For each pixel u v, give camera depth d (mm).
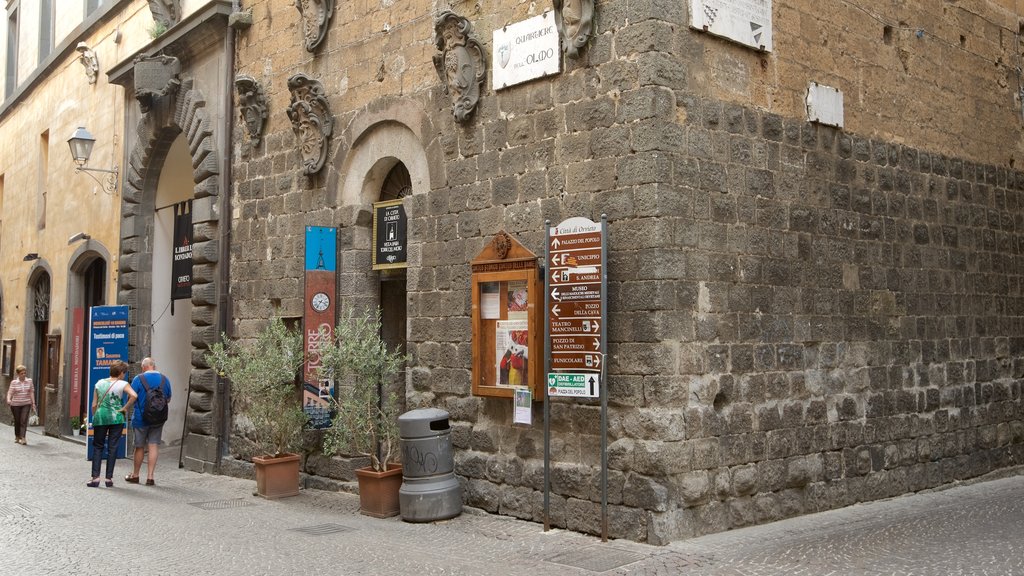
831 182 10672
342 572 7875
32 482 14062
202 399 15281
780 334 9859
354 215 12672
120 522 10484
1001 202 13414
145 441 14016
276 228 14055
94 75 21922
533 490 9852
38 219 25844
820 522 9523
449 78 10914
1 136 30641
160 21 17625
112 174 20391
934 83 12445
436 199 11211
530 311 9609
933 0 12609
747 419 9398
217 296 15242
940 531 8938
